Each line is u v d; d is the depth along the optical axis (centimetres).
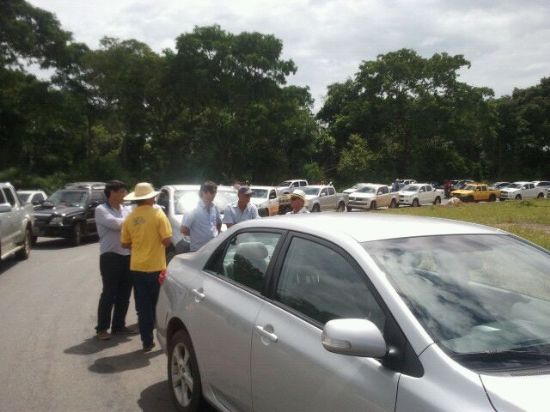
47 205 1681
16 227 1251
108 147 6178
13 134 4528
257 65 4741
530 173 8169
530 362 232
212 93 4822
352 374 252
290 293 324
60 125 4769
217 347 370
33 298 891
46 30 4284
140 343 640
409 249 296
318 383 269
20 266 1244
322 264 310
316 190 3269
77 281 1051
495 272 294
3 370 543
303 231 338
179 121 5516
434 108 6047
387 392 232
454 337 243
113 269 653
